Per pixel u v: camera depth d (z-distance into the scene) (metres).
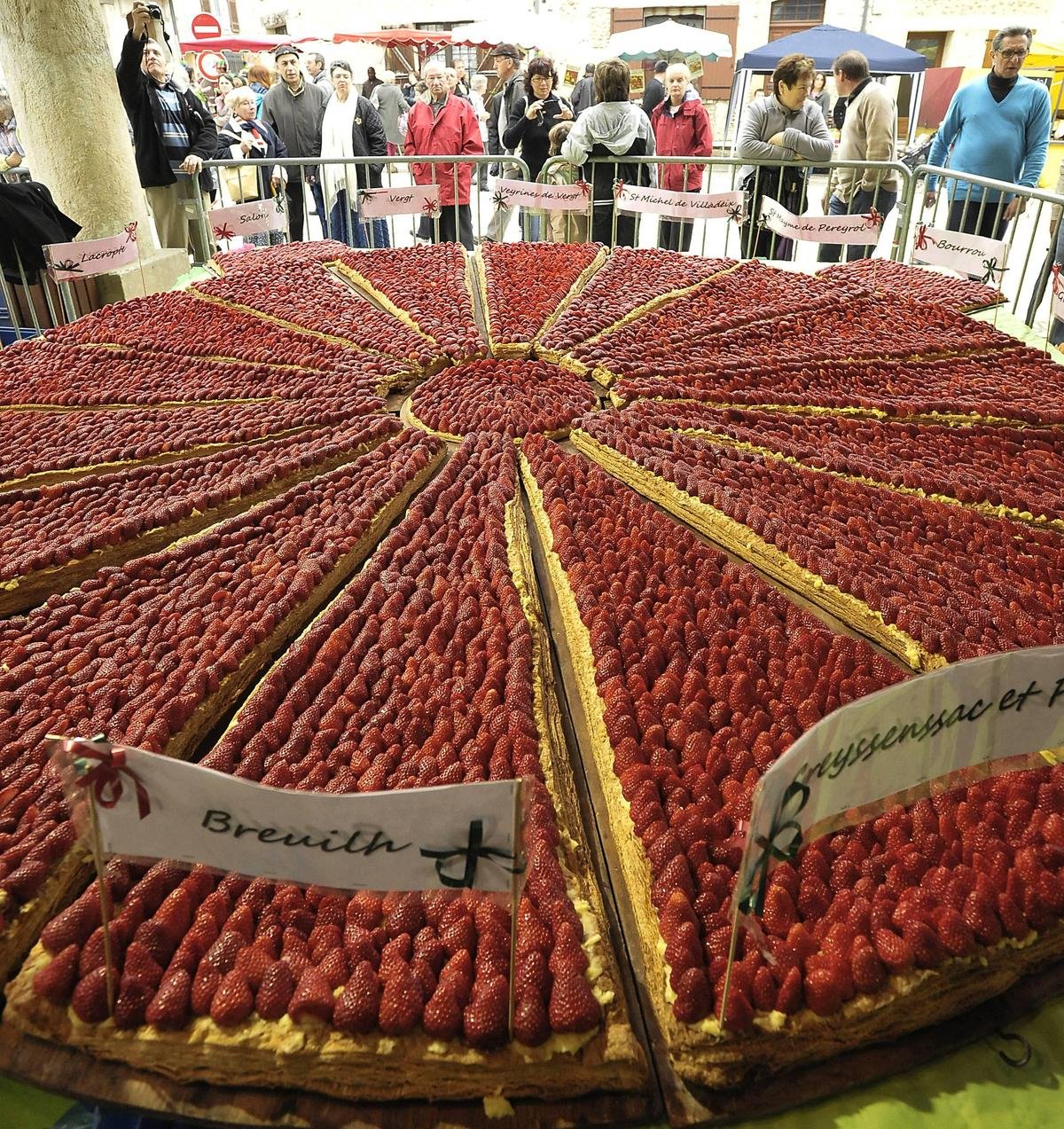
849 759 1.91
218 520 4.17
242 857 1.90
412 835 1.82
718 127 22.89
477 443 4.67
